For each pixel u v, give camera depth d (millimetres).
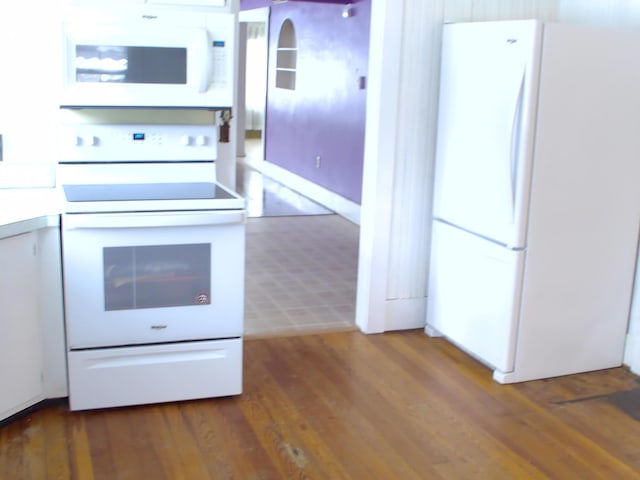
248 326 3910
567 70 3041
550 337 3330
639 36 3146
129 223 2678
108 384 2834
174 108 2971
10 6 2809
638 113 3232
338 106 6992
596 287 3371
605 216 3291
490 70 3197
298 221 6688
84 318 2746
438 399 3129
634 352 3482
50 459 2531
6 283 2555
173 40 2846
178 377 2920
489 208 3273
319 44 7426
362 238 3848
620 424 2967
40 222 2623
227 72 2955
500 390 3238
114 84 2824
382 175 3695
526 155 3051
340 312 4203
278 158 8953
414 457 2652
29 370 2721
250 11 9602
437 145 3672
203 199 2797
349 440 2752
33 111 2928
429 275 3834
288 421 2877
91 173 3049
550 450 2742
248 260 5270
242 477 2475
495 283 3273
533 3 3818
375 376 3338
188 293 2857
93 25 2754
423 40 3629
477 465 2617
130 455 2580
